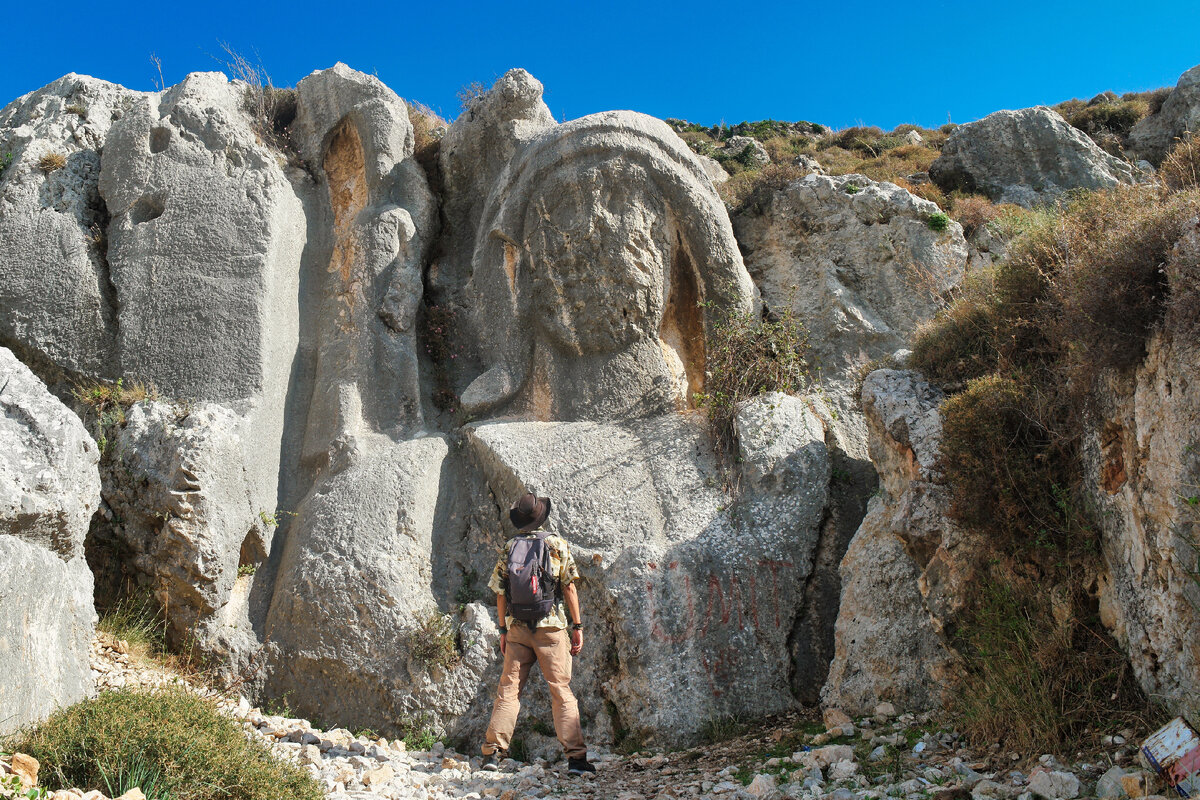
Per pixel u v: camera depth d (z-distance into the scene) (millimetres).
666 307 8641
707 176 8891
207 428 7266
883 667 6262
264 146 9039
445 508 7809
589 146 8414
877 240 9289
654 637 6727
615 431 8055
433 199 9406
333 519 7410
